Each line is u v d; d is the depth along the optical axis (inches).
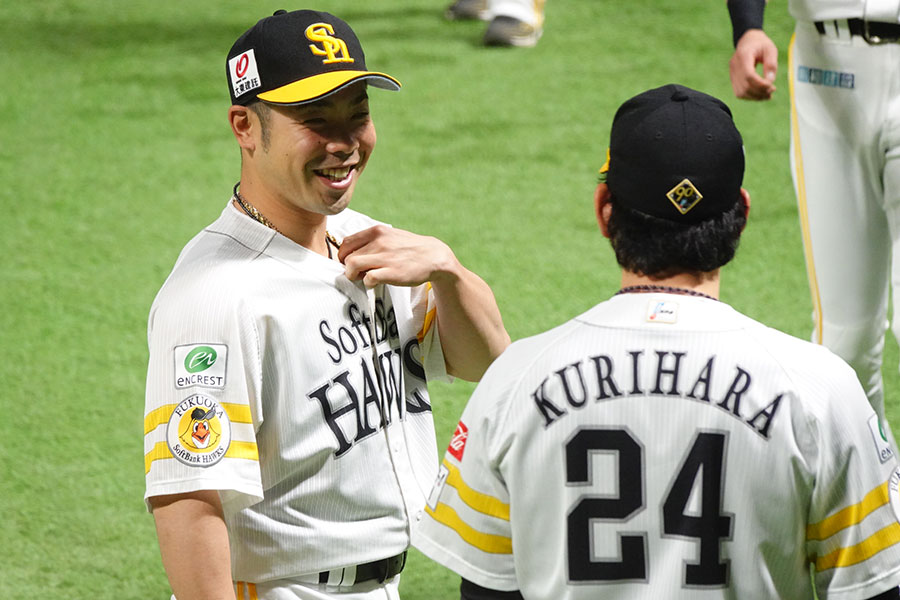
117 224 858.8
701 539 217.6
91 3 1473.9
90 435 586.9
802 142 510.3
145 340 690.8
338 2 1440.7
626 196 229.6
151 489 269.6
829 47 487.2
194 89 1157.1
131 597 464.1
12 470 553.9
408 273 296.7
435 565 487.8
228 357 270.7
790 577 223.3
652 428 219.5
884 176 488.1
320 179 280.8
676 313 225.3
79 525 511.8
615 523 221.1
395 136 1018.1
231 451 268.7
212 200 902.4
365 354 293.7
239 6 1449.3
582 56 1206.3
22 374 647.8
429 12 1387.8
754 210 847.1
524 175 929.5
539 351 230.5
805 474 216.1
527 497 226.8
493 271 760.3
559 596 227.8
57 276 773.9
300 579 289.1
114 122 1074.7
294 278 284.2
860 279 509.0
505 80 1146.7
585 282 743.1
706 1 1366.9
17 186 931.3
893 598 223.5
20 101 1130.7
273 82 275.0
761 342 222.4
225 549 270.2
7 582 470.3
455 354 327.9
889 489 222.7
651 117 228.2
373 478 293.0
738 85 493.7
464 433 236.5
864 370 522.9
